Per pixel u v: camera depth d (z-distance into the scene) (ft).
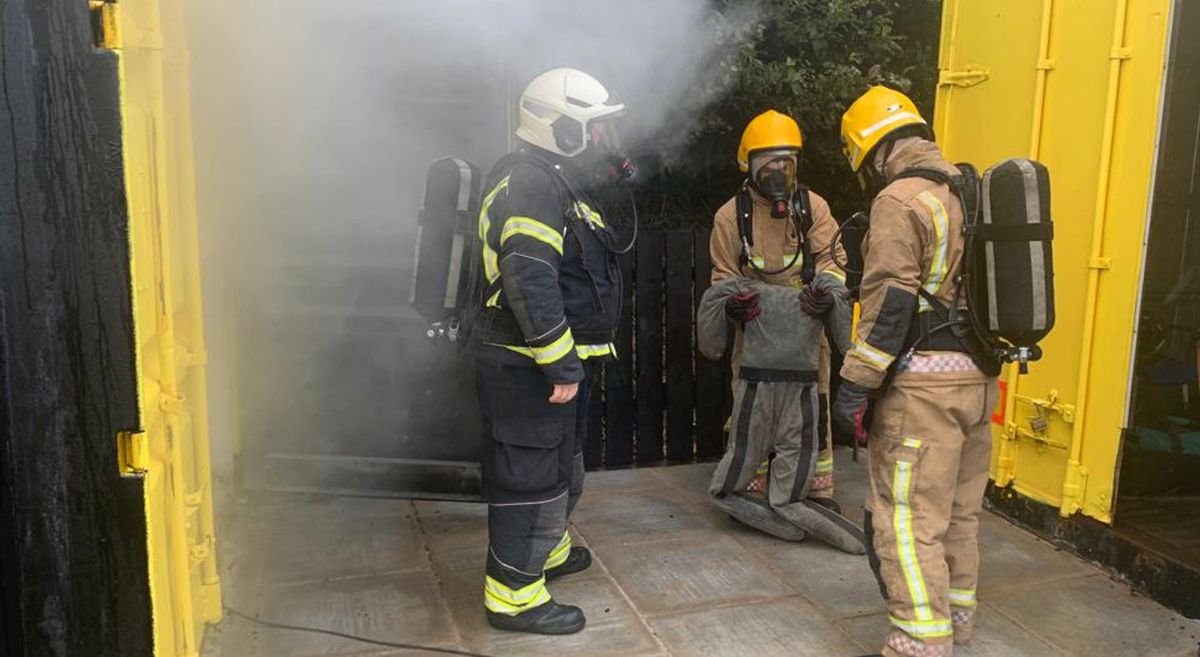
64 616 5.25
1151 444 12.07
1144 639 9.18
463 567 10.78
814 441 11.32
